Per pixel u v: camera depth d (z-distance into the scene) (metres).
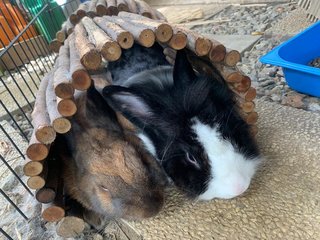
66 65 0.23
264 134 0.27
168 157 0.21
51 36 0.56
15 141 0.35
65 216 0.22
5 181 0.30
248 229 0.21
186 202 0.23
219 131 0.20
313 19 0.48
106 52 0.19
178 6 0.69
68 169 0.23
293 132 0.27
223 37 0.49
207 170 0.20
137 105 0.21
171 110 0.21
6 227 0.25
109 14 0.38
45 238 0.24
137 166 0.21
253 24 0.52
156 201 0.21
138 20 0.25
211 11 0.62
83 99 0.22
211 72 0.23
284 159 0.25
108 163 0.20
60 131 0.19
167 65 0.27
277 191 0.22
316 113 0.29
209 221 0.22
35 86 0.45
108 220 0.24
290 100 0.32
